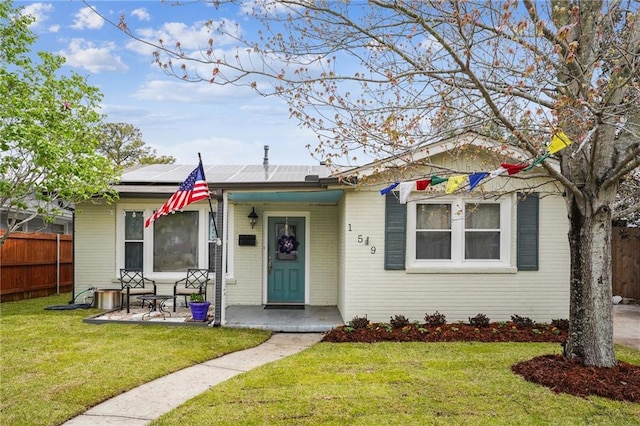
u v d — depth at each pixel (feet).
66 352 22.02
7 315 32.01
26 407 15.03
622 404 15.29
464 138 25.75
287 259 37.52
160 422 13.99
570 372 17.78
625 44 16.61
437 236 29.78
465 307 29.43
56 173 30.55
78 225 36.24
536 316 29.45
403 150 20.44
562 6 17.17
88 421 14.28
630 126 17.06
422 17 16.58
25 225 54.29
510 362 20.63
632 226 44.19
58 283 46.09
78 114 33.42
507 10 14.67
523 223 29.43
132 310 33.94
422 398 15.90
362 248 29.45
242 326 28.86
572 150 18.61
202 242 36.29
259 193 31.83
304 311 33.94
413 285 29.45
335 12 17.38
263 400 15.78
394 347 23.88
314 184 28.45
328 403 15.43
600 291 18.47
